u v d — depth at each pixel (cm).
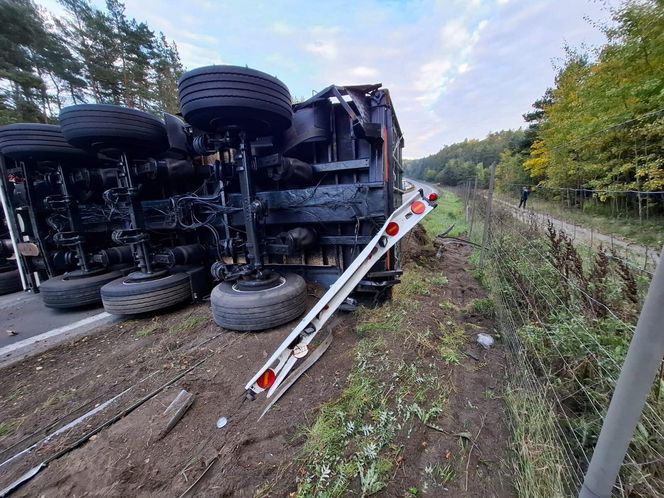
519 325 219
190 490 126
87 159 388
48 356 259
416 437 148
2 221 541
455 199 2162
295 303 282
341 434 149
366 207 293
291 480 129
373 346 229
